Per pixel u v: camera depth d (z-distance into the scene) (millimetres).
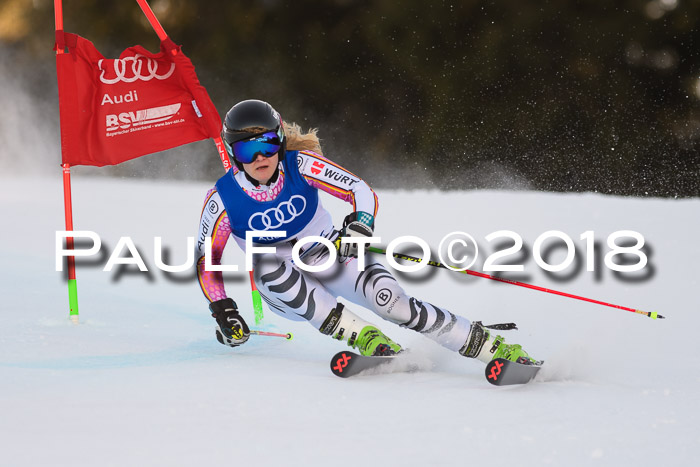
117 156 17500
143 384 11789
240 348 15047
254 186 13500
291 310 13461
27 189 43875
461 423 10016
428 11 81375
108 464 8492
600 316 16828
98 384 11750
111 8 88938
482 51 80062
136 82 17531
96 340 15086
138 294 20188
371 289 13250
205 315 18312
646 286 19312
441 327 13016
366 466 8523
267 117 13062
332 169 13703
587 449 9102
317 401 10969
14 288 19812
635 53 79000
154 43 88250
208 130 17578
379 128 83500
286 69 86312
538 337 15469
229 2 87250
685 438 9461
